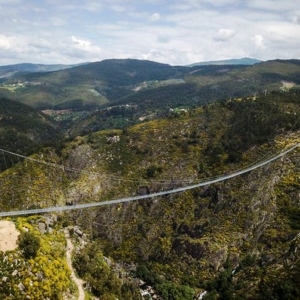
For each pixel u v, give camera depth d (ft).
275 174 384.27
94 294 205.36
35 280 165.68
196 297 311.06
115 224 424.46
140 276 333.42
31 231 197.16
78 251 236.84
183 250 368.27
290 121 463.83
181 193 427.74
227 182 408.26
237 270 329.52
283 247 314.35
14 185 458.09
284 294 248.52
